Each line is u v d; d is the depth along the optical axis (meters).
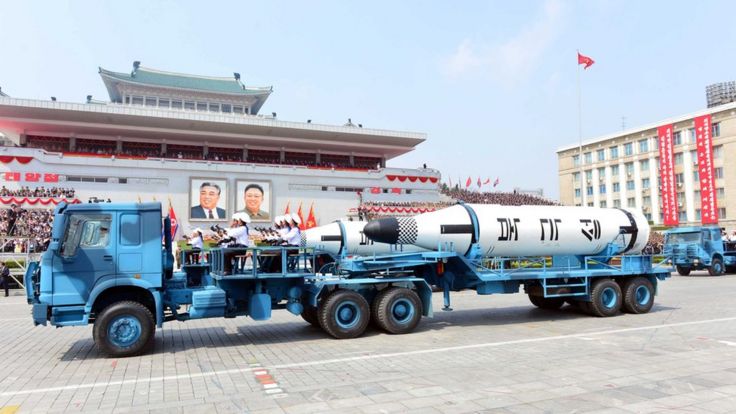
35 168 36.94
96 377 7.21
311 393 6.21
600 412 5.33
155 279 8.77
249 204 42.09
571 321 11.81
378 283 10.57
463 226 11.95
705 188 51.47
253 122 46.31
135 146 47.16
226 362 8.03
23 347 9.54
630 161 60.53
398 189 48.62
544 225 12.59
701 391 6.04
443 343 9.33
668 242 27.80
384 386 6.45
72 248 8.44
